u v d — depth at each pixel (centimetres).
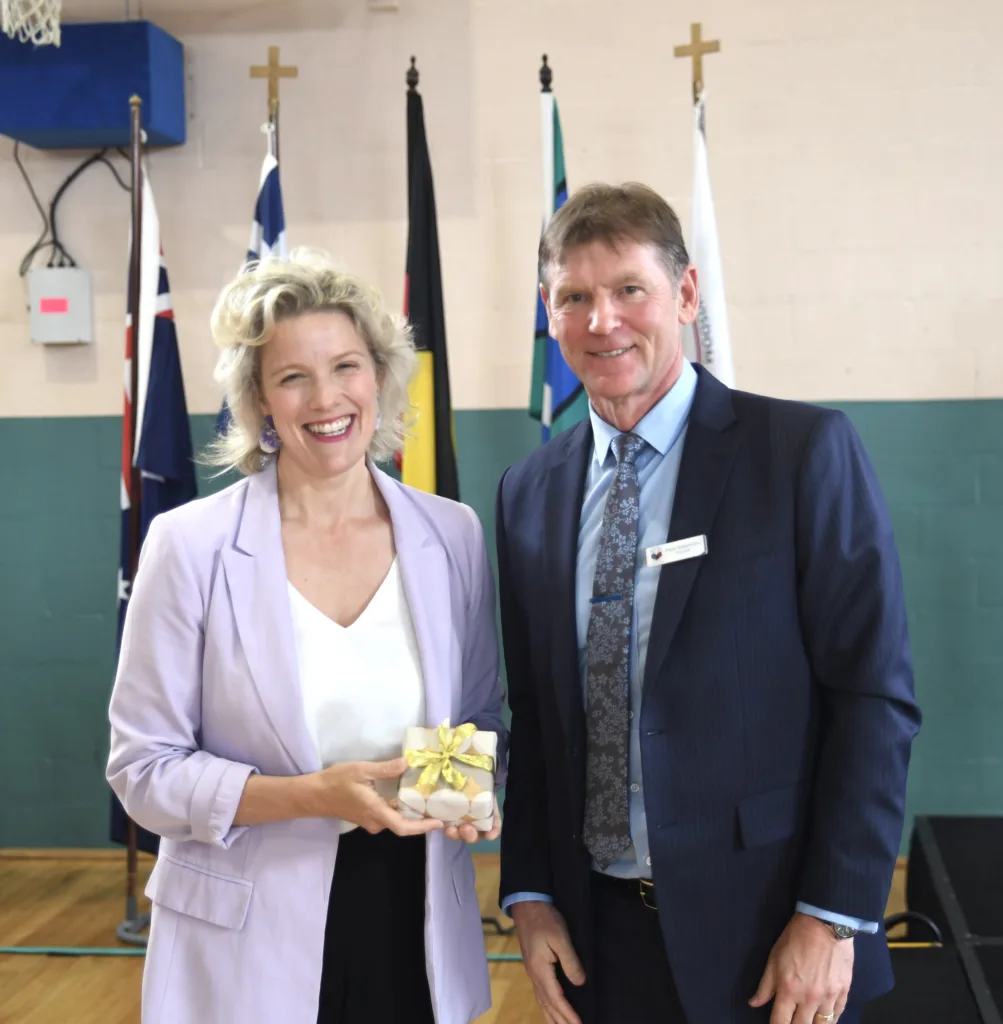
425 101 390
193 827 149
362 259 395
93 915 355
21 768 410
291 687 151
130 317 347
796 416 152
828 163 379
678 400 160
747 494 150
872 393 383
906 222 377
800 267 383
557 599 160
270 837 152
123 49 366
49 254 402
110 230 400
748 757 147
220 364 159
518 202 390
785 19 376
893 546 148
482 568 172
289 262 159
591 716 155
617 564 155
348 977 156
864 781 143
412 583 160
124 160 398
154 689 153
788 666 148
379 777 144
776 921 149
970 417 379
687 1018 146
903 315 380
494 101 388
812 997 142
